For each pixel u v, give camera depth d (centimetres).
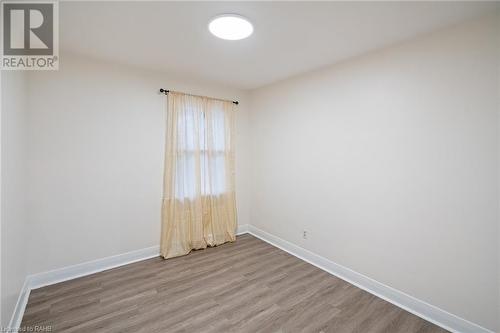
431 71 210
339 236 287
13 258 189
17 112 203
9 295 176
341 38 224
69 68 267
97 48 250
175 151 336
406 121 225
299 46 240
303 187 332
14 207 193
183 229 341
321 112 304
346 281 274
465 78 192
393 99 234
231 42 235
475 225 189
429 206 212
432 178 210
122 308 221
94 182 285
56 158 262
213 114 376
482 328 187
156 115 326
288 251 356
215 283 266
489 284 184
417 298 221
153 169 326
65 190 267
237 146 411
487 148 183
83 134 276
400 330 199
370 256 257
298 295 246
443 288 206
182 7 177
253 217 429
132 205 311
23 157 230
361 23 198
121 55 269
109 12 183
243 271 294
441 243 206
